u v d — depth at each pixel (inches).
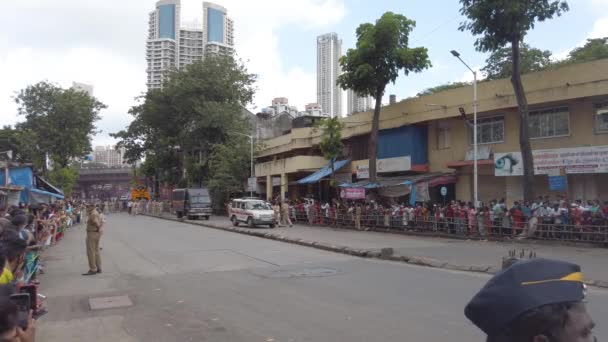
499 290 63.7
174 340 265.4
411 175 1144.2
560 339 60.4
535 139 893.2
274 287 409.7
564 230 684.7
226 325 292.0
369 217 1037.2
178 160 2524.6
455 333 261.7
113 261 597.0
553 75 840.9
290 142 1668.3
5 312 109.8
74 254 693.3
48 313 335.6
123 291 410.3
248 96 2209.6
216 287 417.4
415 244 739.4
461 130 1045.2
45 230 745.6
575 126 837.8
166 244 796.0
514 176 943.0
